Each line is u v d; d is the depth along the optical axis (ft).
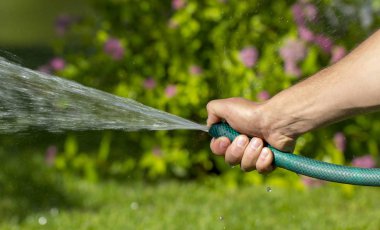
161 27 25.30
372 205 23.50
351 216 22.17
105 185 25.05
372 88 8.95
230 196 24.23
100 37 25.44
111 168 25.68
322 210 22.72
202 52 25.07
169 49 25.13
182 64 25.00
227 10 24.53
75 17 26.21
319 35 23.91
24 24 46.75
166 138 25.26
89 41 25.93
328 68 9.62
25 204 23.17
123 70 25.39
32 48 38.93
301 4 23.88
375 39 8.99
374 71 8.89
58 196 23.81
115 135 25.49
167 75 25.49
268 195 24.18
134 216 22.06
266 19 24.26
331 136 24.71
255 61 24.18
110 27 25.63
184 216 21.94
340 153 24.54
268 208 22.84
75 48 26.04
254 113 10.13
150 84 25.07
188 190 24.67
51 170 25.57
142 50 25.39
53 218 21.93
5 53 17.52
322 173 10.25
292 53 23.77
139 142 25.63
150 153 25.26
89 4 26.25
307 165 10.27
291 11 23.90
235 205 23.11
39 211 22.59
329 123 9.55
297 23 23.94
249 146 10.32
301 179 24.90
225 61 24.50
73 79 25.54
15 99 13.93
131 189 24.76
